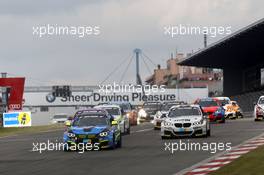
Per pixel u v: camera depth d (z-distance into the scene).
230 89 181.88
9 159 42.72
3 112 117.12
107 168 34.09
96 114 49.31
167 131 56.78
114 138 47.53
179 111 58.94
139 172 31.70
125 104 100.12
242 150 41.31
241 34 130.00
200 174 29.77
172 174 30.45
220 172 29.64
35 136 77.69
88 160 39.25
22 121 110.75
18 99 119.50
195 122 56.03
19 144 61.41
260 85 167.88
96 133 47.00
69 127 48.16
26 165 37.75
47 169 34.81
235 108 107.88
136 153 43.25
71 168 34.78
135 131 79.69
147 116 115.44
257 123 81.12
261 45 143.75
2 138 78.94
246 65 176.88
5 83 119.38
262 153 37.34
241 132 62.19
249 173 28.33
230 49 149.75
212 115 86.31
